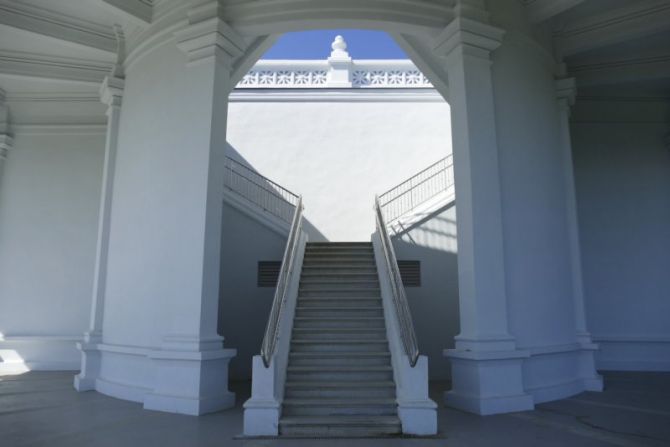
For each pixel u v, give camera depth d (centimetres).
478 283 659
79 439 491
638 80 980
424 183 1296
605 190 1109
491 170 699
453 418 590
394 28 727
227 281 1012
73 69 953
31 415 601
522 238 727
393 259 715
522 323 698
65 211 1109
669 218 1092
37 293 1076
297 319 784
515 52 778
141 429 531
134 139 799
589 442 487
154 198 729
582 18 864
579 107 1134
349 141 1325
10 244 1089
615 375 965
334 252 1023
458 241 697
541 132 798
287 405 560
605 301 1073
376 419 530
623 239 1093
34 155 1126
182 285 660
